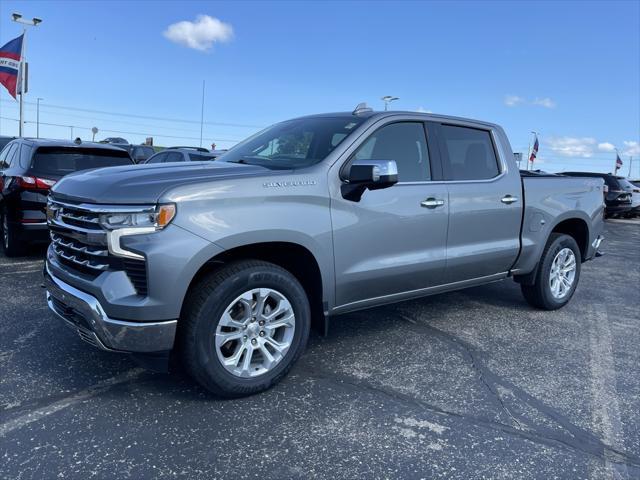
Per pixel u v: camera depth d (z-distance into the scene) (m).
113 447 2.71
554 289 5.45
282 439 2.85
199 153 12.69
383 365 3.91
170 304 2.86
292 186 3.33
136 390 3.34
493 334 4.73
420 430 3.01
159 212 2.83
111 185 3.01
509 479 2.60
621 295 6.61
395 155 4.02
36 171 6.62
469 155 4.61
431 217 4.11
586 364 4.11
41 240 6.78
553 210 5.21
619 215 22.94
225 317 3.09
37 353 3.85
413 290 4.20
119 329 2.85
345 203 3.58
